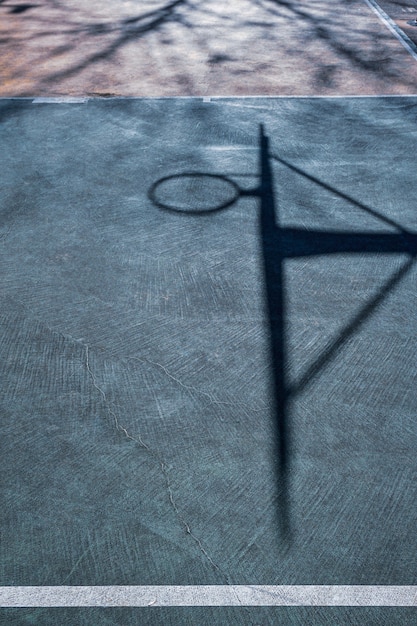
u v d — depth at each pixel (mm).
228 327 5910
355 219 7656
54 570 3910
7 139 9664
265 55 13461
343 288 6434
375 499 4352
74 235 7332
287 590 3803
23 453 4680
